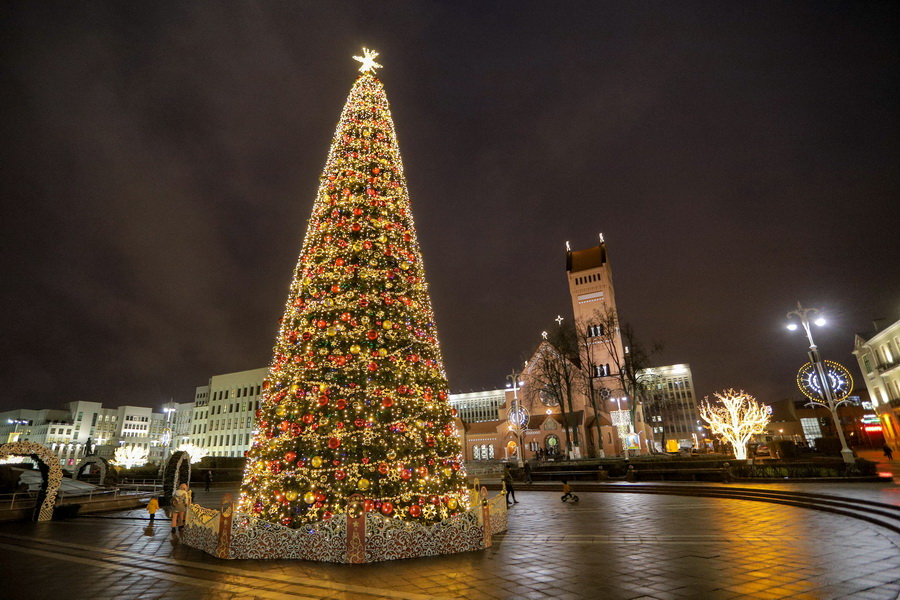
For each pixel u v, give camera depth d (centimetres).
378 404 1181
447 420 1305
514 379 4984
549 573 952
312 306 1272
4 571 1016
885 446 3972
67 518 2022
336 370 1203
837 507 1712
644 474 3291
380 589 851
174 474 2580
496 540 1321
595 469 3662
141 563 1078
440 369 1380
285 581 906
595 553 1130
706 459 3659
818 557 1024
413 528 1104
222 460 4841
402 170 1540
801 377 2528
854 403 6838
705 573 924
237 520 1141
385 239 1339
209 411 10200
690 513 1794
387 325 1237
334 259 1307
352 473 1126
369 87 1570
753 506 1953
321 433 1155
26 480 2625
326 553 1055
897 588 799
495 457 7894
